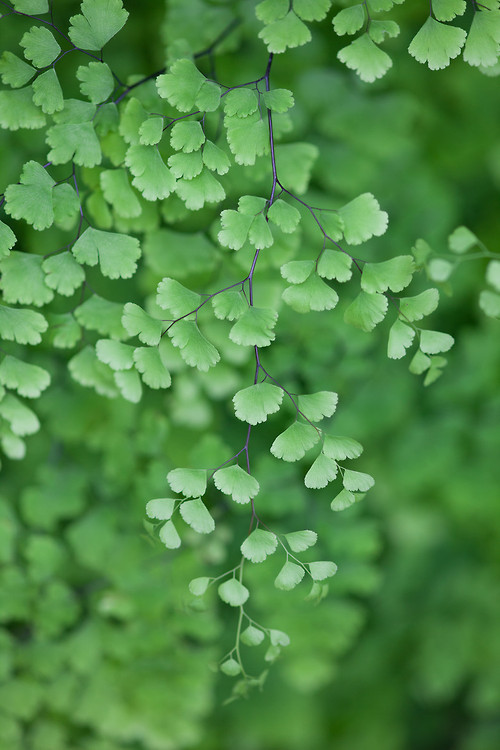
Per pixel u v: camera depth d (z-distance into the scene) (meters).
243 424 0.64
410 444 0.74
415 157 0.75
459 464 0.73
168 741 0.63
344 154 0.66
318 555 0.63
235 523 0.64
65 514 0.63
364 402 0.68
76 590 0.64
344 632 0.63
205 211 0.60
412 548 0.82
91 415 0.63
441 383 0.73
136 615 0.63
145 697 0.63
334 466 0.52
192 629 0.63
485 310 0.56
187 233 0.60
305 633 0.63
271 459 0.63
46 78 0.52
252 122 0.52
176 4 0.60
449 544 0.83
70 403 0.63
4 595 0.62
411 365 0.54
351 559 0.64
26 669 0.62
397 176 0.73
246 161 0.52
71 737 0.65
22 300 0.53
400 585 0.83
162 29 0.61
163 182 0.52
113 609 0.62
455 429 0.73
